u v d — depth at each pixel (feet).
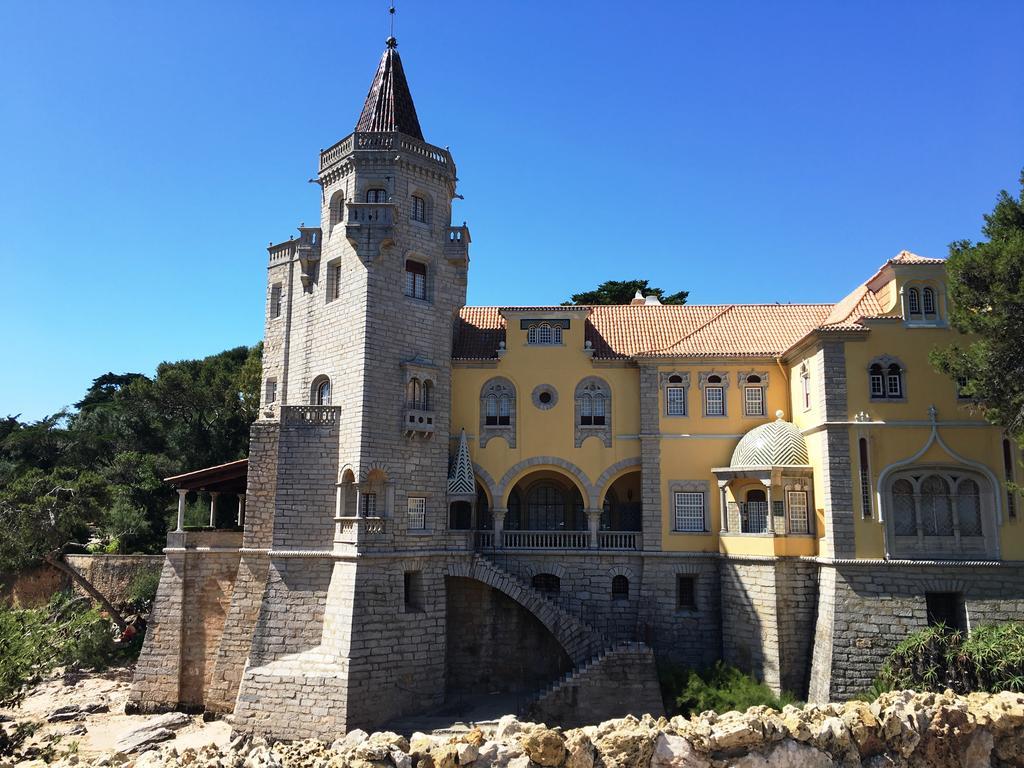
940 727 65.36
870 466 121.29
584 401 148.36
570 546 142.82
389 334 133.39
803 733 63.52
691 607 138.82
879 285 134.92
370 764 59.31
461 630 138.00
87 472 202.18
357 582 120.98
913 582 117.39
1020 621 114.21
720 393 144.25
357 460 126.82
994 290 97.76
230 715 127.34
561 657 136.56
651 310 164.14
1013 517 118.21
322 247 143.74
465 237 145.69
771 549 125.39
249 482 136.67
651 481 142.10
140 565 186.19
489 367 149.07
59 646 93.81
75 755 84.43
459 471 140.77
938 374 123.44
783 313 156.87
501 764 60.29
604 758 61.82
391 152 139.13
